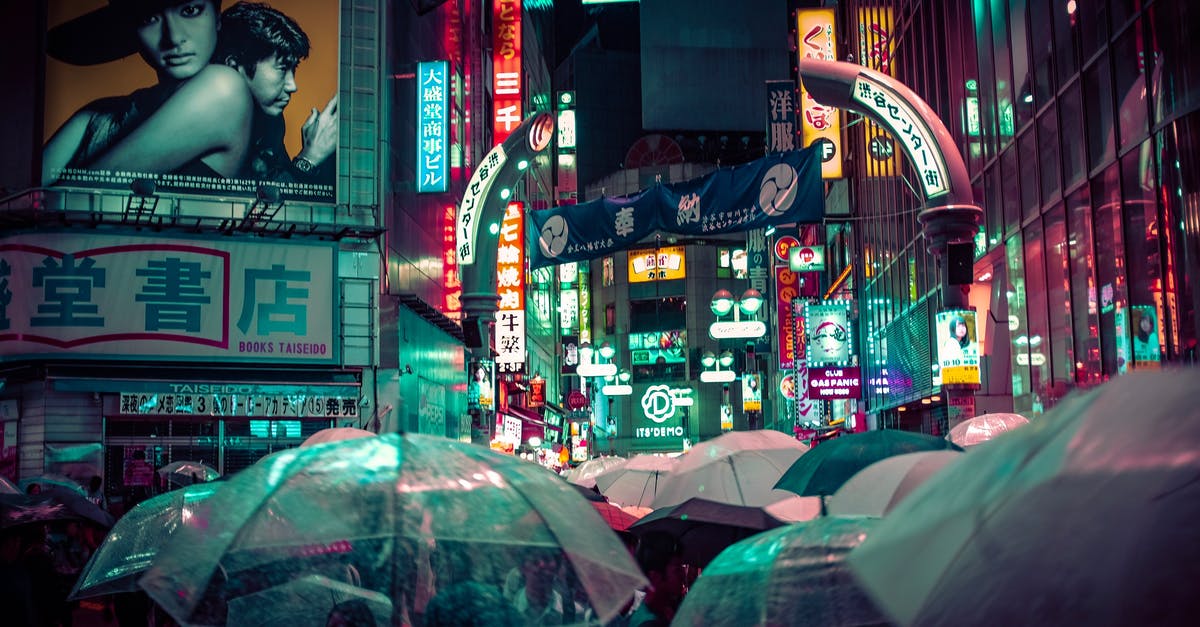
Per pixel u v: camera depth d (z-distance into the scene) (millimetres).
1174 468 2195
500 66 38875
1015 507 2371
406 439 5465
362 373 27391
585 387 80438
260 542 4879
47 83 26547
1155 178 16484
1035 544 2289
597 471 14945
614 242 25922
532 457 53625
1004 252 24703
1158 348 16516
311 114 28016
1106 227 18531
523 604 4949
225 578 5535
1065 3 20312
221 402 26172
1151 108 16578
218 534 4875
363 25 28844
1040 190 22062
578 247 26344
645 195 25609
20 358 25188
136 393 25578
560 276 82312
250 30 27938
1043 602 2227
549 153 75062
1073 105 20016
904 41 34344
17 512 10758
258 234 26938
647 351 88375
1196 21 15039
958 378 20047
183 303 26094
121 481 25719
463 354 38656
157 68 27188
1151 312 16766
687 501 10102
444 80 28984
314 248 27250
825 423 48875
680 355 87438
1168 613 2094
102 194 26375
